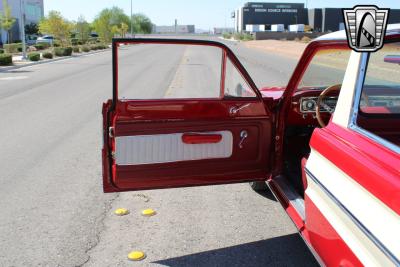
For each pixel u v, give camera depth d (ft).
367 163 6.84
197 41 10.94
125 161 10.65
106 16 208.03
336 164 7.79
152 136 10.71
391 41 8.02
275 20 417.49
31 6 273.33
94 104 35.96
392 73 9.14
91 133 25.20
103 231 13.20
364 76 7.99
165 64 57.67
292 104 13.32
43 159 20.12
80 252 11.96
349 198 7.25
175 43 10.62
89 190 16.42
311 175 8.86
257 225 13.56
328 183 8.06
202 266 11.30
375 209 6.51
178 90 36.17
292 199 11.09
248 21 418.72
